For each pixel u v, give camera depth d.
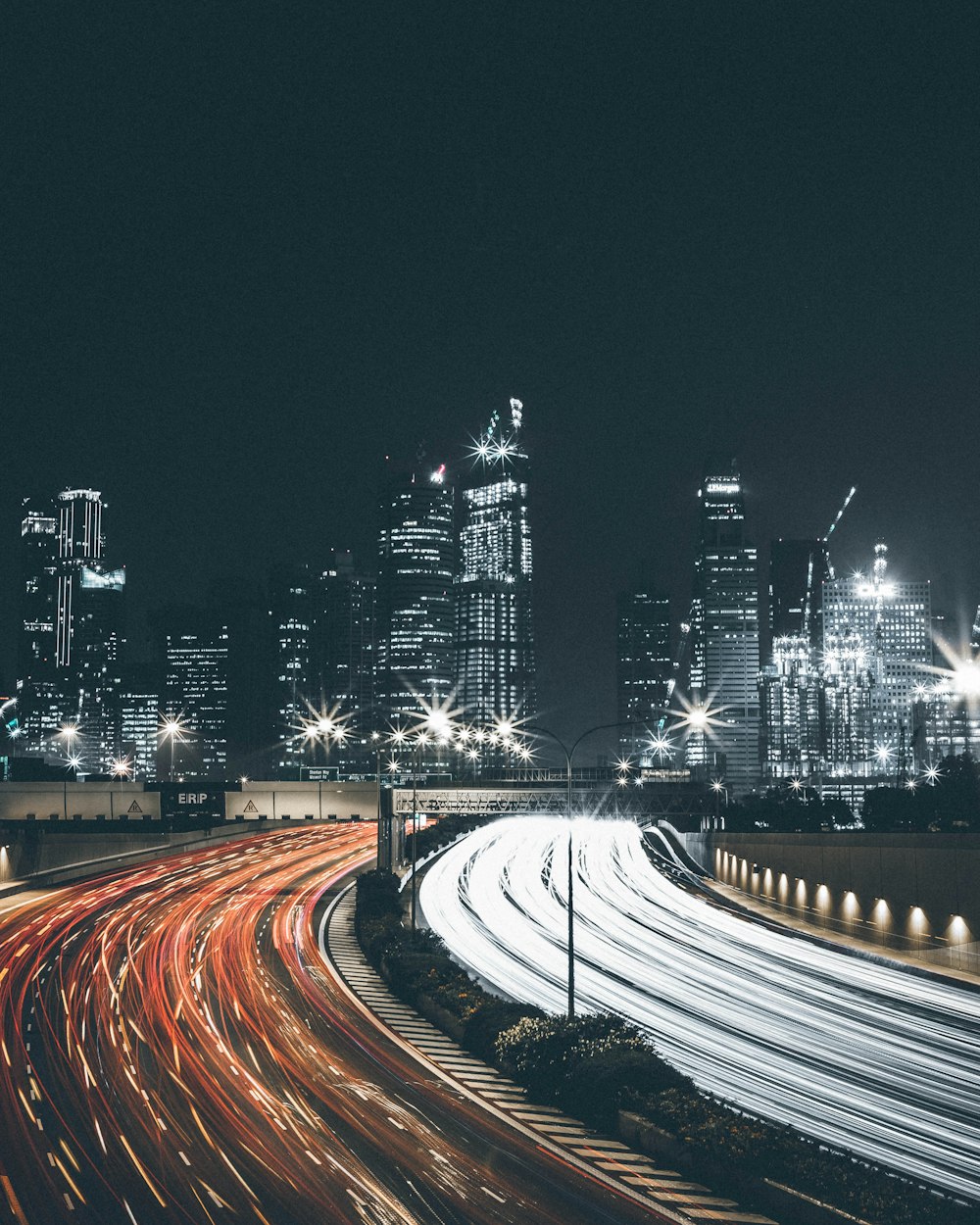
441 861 135.00
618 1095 39.69
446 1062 50.16
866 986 70.06
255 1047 51.59
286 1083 45.25
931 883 77.44
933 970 73.75
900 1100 44.72
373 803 175.75
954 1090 46.44
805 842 98.12
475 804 122.00
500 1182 33.81
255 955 77.19
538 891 114.69
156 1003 60.56
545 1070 43.69
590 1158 36.34
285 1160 35.44
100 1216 30.50
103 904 98.31
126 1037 52.53
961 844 74.19
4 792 165.12
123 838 143.12
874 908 85.06
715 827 132.62
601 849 150.50
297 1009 60.78
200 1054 49.81
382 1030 56.78
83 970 69.25
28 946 77.88
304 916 94.12
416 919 96.56
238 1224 30.03
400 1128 39.28
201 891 106.81
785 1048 53.78
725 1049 53.44
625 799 122.81
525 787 122.56
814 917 95.56
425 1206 31.59
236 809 173.00
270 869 122.69
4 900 100.44
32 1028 53.78
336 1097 43.34
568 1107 41.75
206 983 66.75
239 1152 36.25
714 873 127.62
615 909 104.19
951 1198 30.58
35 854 127.31
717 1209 31.77
